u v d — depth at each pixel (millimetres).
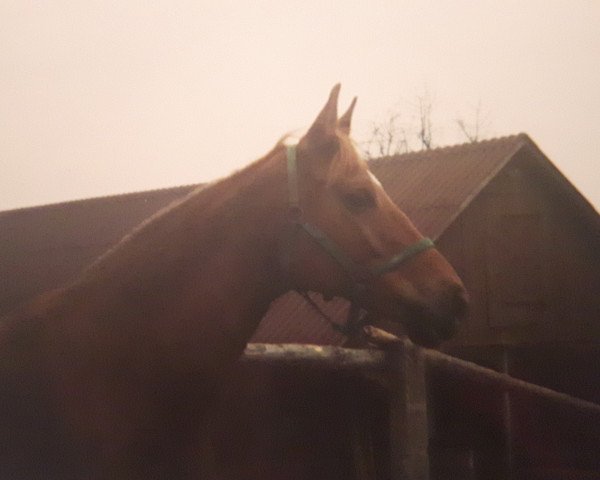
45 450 2568
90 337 2613
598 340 13102
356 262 2838
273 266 2844
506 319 11547
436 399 7566
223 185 2852
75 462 2539
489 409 8828
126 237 2785
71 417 2559
